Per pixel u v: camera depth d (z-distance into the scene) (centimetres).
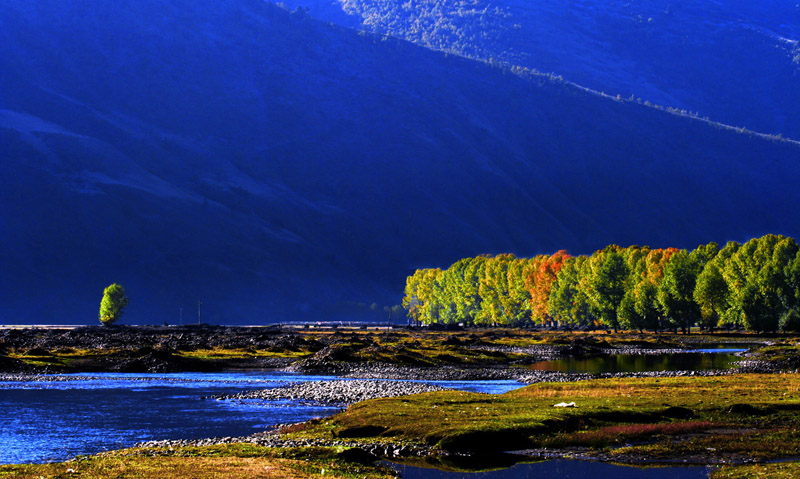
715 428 9425
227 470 7338
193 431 10375
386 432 9388
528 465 8056
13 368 19812
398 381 16700
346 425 9756
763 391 11912
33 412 12281
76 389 15962
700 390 12206
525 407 10631
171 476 7050
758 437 8862
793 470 7369
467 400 11425
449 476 7644
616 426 9569
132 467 7456
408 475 7688
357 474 7469
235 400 13775
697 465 7944
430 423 9494
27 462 8406
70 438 9888
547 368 19788
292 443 9019
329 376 19050
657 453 8369
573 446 8819
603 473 7712
